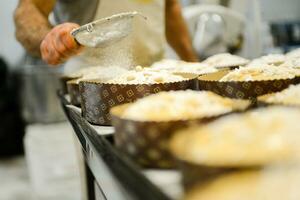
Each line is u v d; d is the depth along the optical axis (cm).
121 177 73
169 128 79
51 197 269
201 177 64
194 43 249
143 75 112
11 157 391
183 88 108
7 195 295
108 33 118
